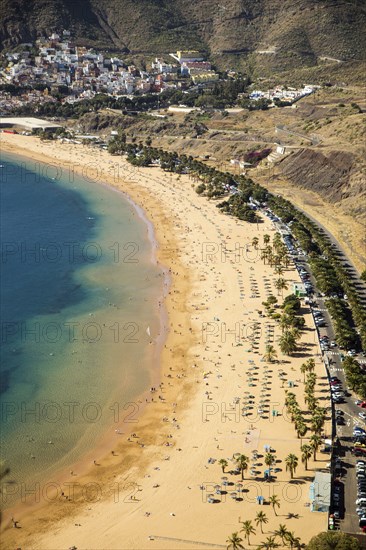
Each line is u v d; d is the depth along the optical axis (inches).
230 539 6993.1
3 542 7199.8
